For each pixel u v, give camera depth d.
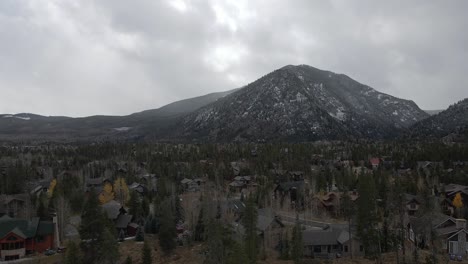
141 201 115.69
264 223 85.38
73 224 95.62
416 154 188.50
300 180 147.50
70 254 66.38
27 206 101.12
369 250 73.12
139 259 78.62
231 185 149.50
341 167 168.88
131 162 194.38
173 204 103.12
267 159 189.12
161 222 88.06
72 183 129.25
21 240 78.00
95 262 66.69
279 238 82.38
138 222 100.75
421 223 77.56
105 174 166.88
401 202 76.69
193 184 152.00
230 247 62.72
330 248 77.88
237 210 99.31
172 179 149.25
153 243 87.62
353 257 75.62
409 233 84.44
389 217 85.56
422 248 77.44
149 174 161.25
